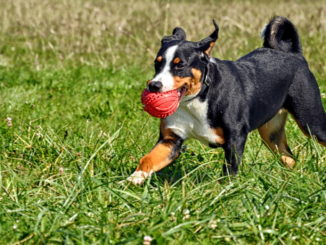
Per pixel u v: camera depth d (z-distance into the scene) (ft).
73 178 29.71
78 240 23.24
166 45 29.50
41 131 35.73
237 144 30.14
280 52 34.71
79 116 44.96
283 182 28.71
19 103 46.88
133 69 60.64
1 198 27.04
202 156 33.58
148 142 36.22
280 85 33.37
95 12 77.00
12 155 33.17
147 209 26.02
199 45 29.43
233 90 30.09
